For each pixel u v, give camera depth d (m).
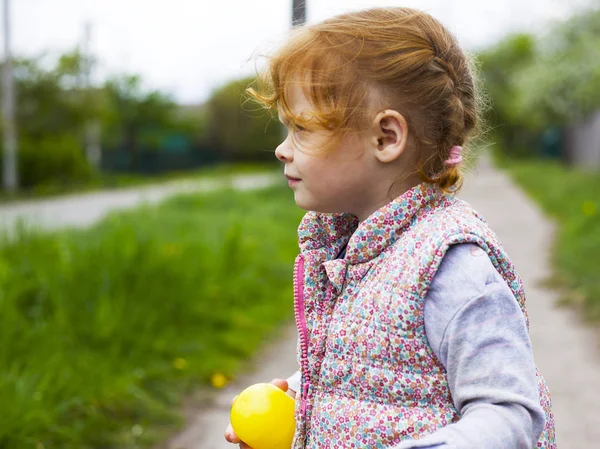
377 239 1.12
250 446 1.32
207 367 3.92
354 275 1.13
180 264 5.13
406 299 1.06
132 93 36.44
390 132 1.10
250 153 42.25
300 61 1.12
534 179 17.34
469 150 1.30
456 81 1.18
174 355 3.96
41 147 22.97
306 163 1.13
